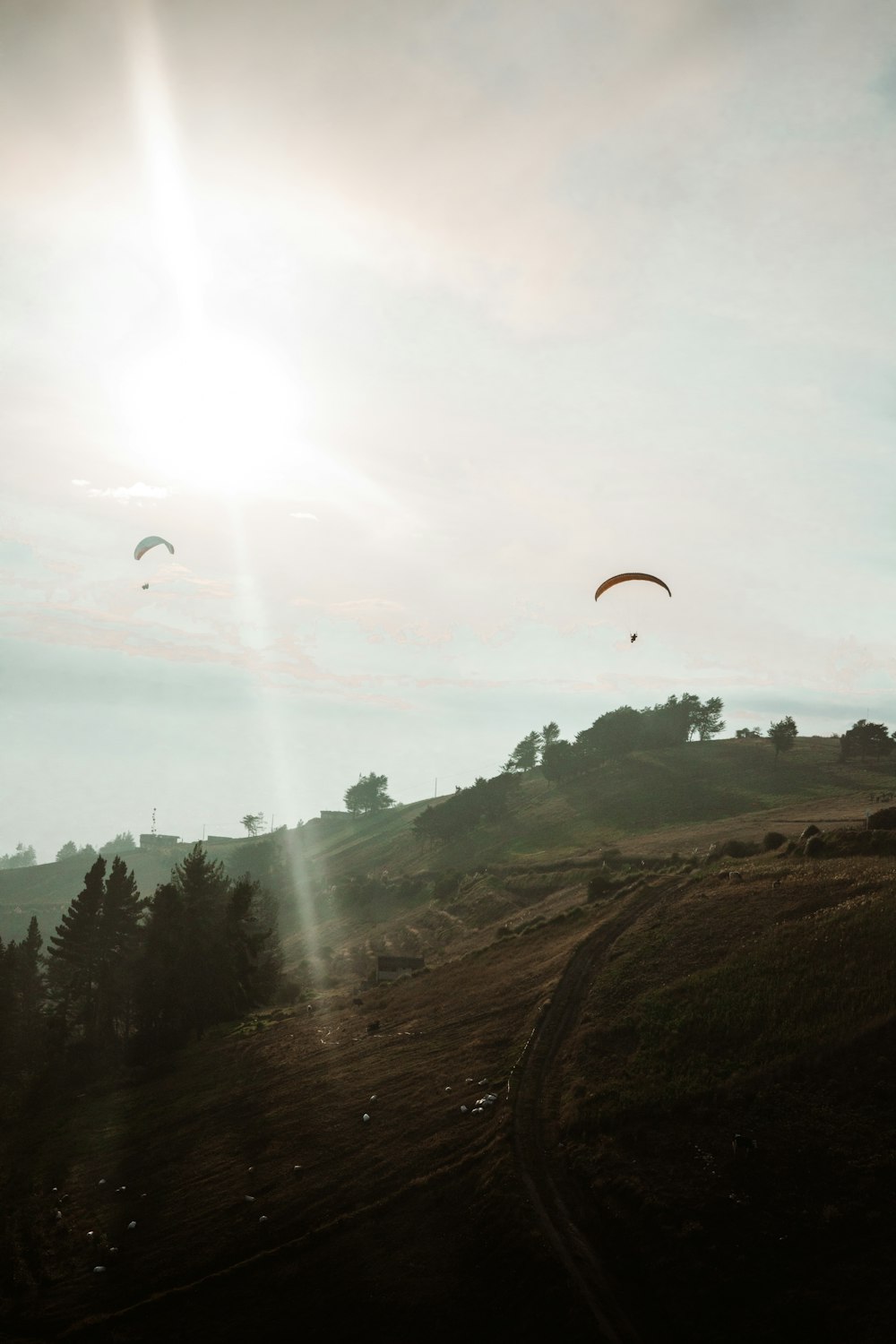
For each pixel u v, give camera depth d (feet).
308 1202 114.42
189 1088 189.57
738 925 173.37
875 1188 91.97
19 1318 102.17
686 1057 126.52
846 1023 124.47
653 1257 87.51
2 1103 219.61
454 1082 140.26
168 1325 94.53
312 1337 88.63
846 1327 75.77
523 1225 94.79
